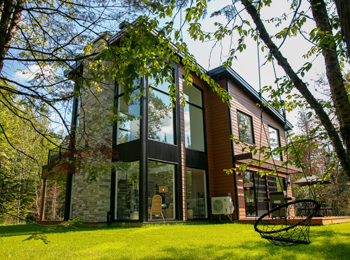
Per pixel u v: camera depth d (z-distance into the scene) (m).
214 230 5.88
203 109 10.78
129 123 8.51
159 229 6.24
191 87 10.60
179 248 3.75
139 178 7.69
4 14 2.92
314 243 3.91
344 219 7.58
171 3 3.16
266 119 13.41
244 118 11.68
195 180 9.65
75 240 4.58
